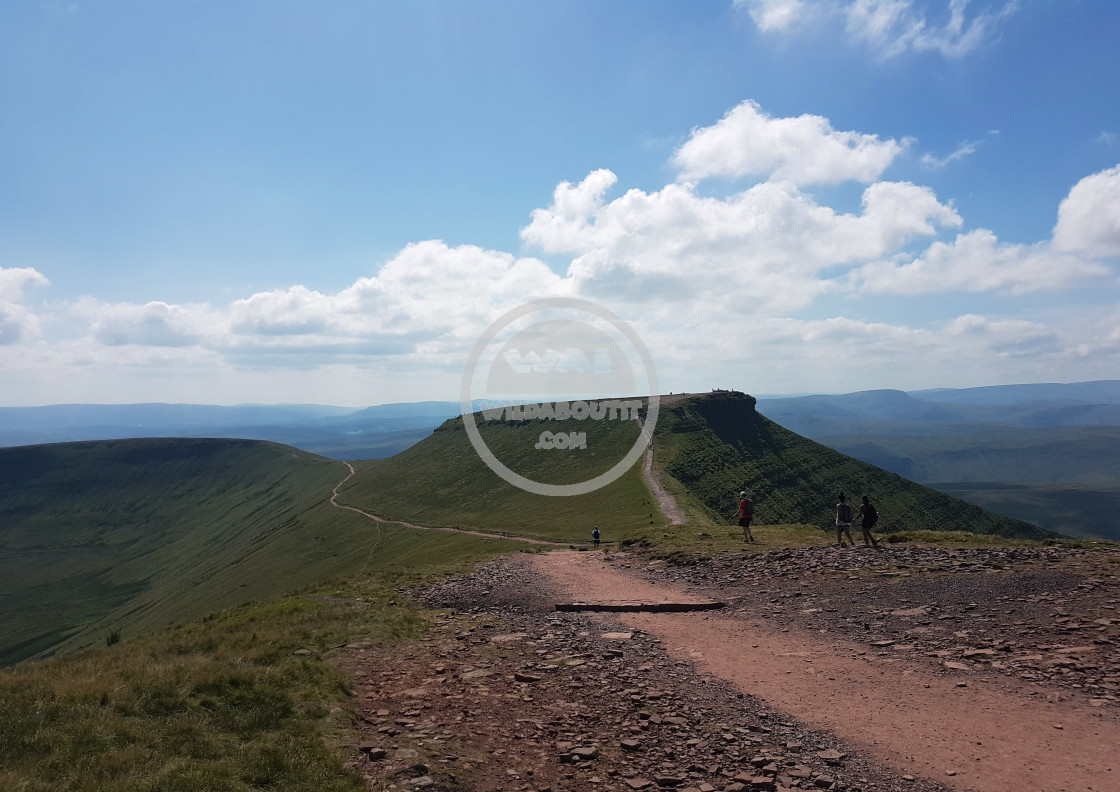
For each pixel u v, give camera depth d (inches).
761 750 356.5
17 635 5861.2
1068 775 309.7
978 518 6181.1
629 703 430.6
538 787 313.7
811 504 5182.1
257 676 454.0
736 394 7155.5
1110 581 599.5
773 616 647.8
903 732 368.8
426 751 345.4
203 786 288.2
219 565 5940.0
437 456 6766.7
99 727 344.8
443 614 759.7
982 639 502.3
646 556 1146.0
